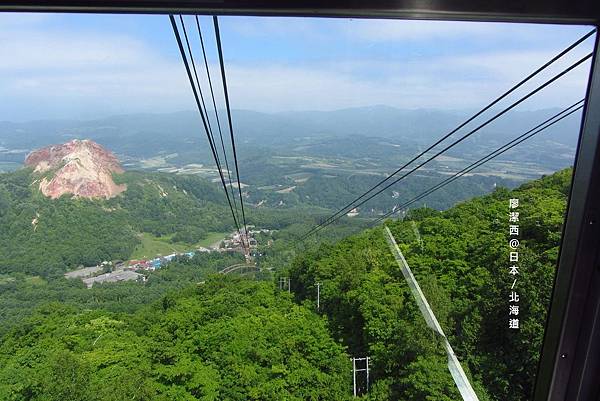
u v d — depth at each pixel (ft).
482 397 30.55
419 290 46.60
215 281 114.11
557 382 7.37
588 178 6.59
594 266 6.79
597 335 6.97
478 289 37.24
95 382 66.64
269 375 63.93
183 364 67.72
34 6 5.33
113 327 90.63
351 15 5.63
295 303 89.40
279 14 5.62
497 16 5.61
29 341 83.10
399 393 46.03
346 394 55.01
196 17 5.80
